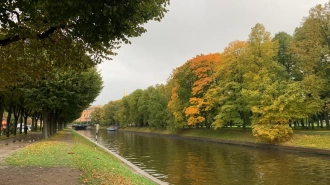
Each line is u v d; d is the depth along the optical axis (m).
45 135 33.25
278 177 18.55
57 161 14.59
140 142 51.72
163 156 30.14
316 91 33.59
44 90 29.69
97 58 12.66
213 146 40.34
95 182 9.84
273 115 35.28
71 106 33.00
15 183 9.54
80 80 30.78
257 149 35.34
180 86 57.00
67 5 7.21
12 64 12.55
